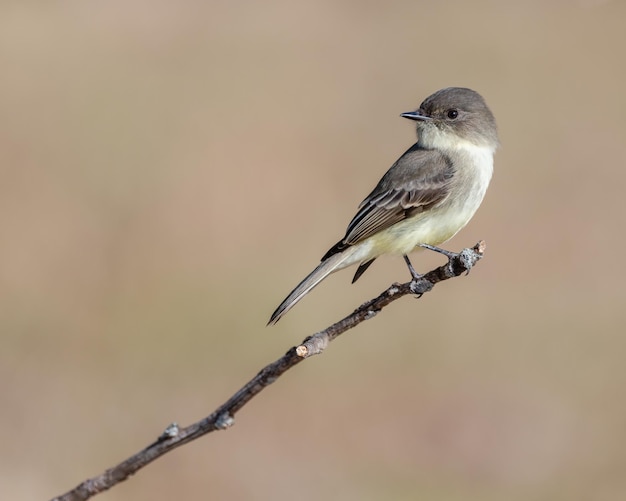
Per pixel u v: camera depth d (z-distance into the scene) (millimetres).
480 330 12094
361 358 11703
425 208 7719
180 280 13016
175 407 10977
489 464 10250
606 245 13836
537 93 18266
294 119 17094
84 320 12258
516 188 15141
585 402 10883
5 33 19719
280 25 20906
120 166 15391
